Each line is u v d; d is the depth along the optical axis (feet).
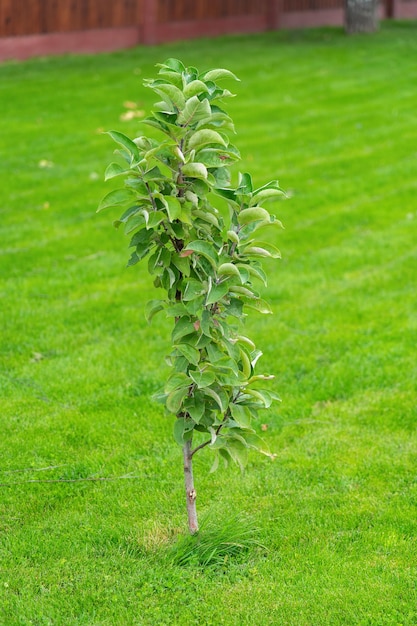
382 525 16.03
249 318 25.22
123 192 13.91
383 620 13.60
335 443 18.89
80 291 27.02
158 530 15.93
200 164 13.17
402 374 21.76
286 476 17.70
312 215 33.99
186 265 13.97
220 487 17.34
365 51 68.54
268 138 44.86
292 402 20.57
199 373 13.93
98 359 22.63
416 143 43.78
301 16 84.02
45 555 15.26
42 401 20.59
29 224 32.73
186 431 14.57
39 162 40.47
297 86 56.59
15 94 53.06
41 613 13.74
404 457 18.30
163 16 72.33
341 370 22.02
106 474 17.79
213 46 71.00
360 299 26.48
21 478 17.60
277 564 15.03
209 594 14.25
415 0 95.14
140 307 25.93
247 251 14.07
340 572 14.73
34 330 24.18
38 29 64.34
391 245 30.78
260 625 13.56
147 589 14.34
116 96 53.01
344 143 43.93
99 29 68.03
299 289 27.32
